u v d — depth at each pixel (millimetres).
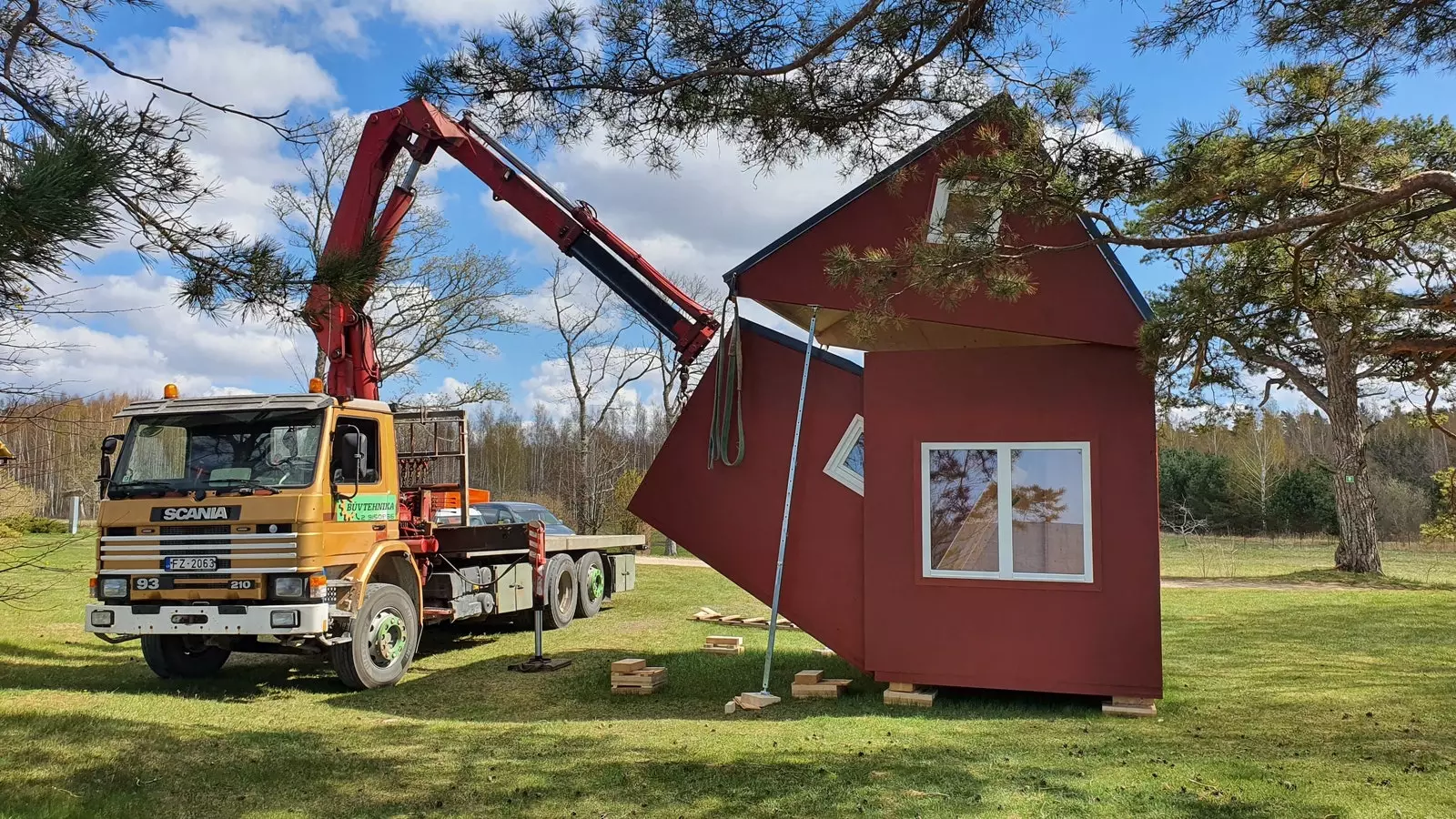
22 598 8016
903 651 7840
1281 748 5961
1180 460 42906
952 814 4598
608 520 29688
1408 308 6695
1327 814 4535
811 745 6109
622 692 8406
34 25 4109
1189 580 20281
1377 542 20734
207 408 8586
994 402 7816
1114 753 5848
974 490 7820
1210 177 5375
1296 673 8891
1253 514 40219
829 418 8469
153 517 8344
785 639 11883
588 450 29453
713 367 8828
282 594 8070
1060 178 5484
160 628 8164
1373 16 5102
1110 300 7523
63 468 15453
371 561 8914
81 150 2943
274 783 5340
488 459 41812
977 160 5684
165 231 3889
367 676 8680
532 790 5148
